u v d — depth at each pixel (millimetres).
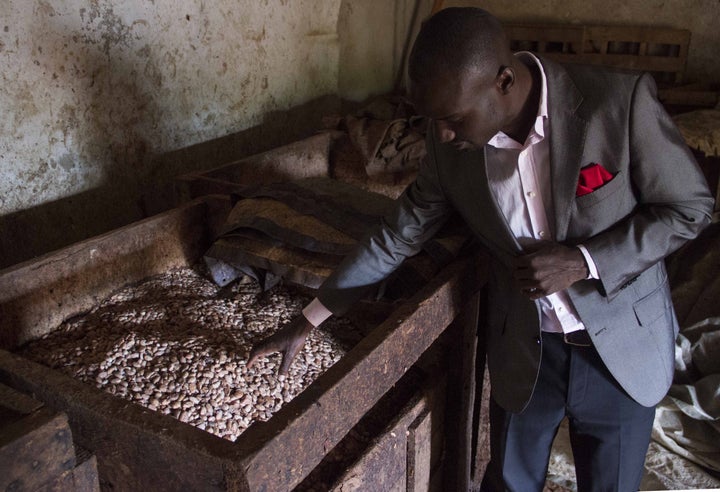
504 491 1883
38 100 2262
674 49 4402
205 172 2396
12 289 1691
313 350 1771
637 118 1316
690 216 1354
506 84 1243
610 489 1722
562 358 1639
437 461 1956
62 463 1068
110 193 2604
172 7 2713
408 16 4672
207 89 2992
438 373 1851
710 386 2617
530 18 4676
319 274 1885
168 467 1138
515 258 1491
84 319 1839
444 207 1630
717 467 2475
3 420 1038
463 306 1780
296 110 3666
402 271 1771
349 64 4145
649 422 1692
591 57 4477
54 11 2248
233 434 1444
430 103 1213
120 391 1507
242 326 1850
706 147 3293
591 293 1478
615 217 1395
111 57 2492
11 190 2240
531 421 1765
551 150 1358
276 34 3365
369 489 1538
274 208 2057
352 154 3023
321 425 1205
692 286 3184
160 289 2014
